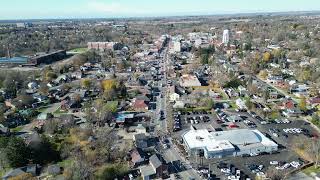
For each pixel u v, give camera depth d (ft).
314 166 283.38
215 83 563.48
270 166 286.25
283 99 478.59
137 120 406.21
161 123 395.14
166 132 367.04
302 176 267.80
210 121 402.11
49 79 600.39
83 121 397.80
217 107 452.35
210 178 267.59
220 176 271.49
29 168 281.74
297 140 331.98
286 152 313.94
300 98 475.31
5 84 552.00
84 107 445.78
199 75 632.79
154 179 268.41
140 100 456.04
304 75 574.97
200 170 279.49
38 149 305.12
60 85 579.89
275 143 322.55
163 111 438.40
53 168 279.28
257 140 325.42
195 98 472.44
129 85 571.69
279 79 574.97
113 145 329.72
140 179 268.41
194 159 302.86
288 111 418.72
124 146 327.67
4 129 363.15
